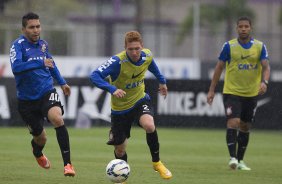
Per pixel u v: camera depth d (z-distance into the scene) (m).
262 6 123.12
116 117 27.44
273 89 66.62
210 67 85.56
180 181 29.67
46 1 99.31
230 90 34.94
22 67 27.30
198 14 94.81
